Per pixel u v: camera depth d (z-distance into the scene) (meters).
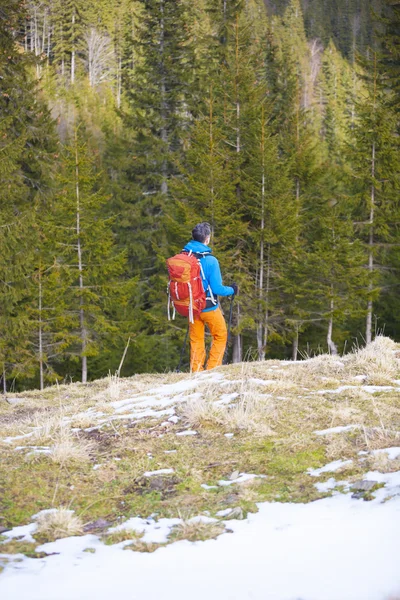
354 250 20.83
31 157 19.14
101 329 20.31
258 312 20.83
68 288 20.48
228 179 20.16
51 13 79.69
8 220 16.02
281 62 35.00
